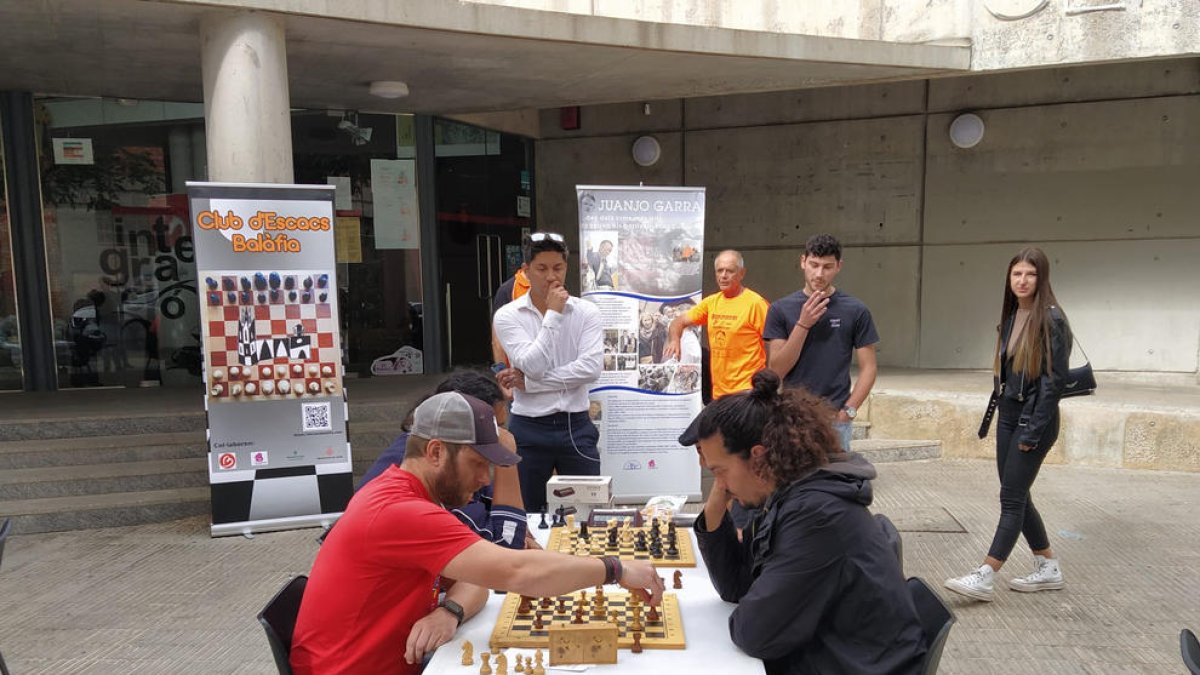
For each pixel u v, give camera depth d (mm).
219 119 4922
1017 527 3709
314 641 1891
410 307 8219
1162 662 3174
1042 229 7773
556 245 3721
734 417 1839
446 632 1903
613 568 1885
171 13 4844
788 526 1768
